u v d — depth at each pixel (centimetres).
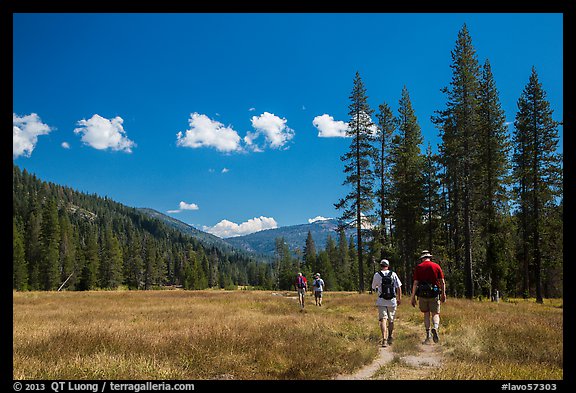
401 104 4175
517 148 3578
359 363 767
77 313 1727
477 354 803
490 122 3591
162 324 1248
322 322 1265
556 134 3316
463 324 1158
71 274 8031
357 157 3597
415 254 4112
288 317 1466
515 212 3538
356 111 3650
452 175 3575
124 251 11312
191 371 712
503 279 3206
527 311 1697
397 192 4119
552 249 3262
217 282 15138
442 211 4097
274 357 779
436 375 640
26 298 2939
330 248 11088
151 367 698
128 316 1597
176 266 15838
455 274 3519
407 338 1048
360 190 3566
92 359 740
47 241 7975
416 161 4075
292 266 10500
